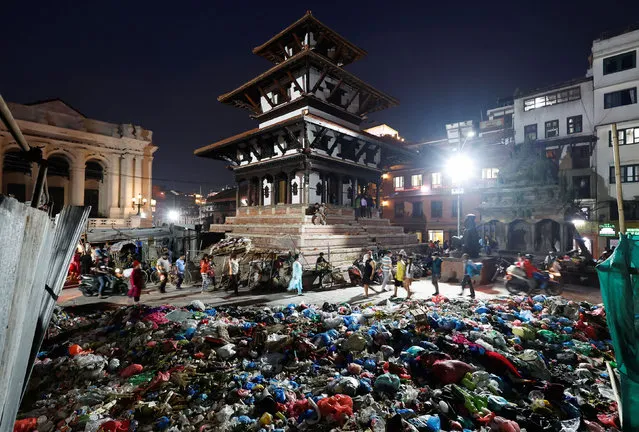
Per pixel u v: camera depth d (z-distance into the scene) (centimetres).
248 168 2873
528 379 660
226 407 541
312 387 623
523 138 3338
